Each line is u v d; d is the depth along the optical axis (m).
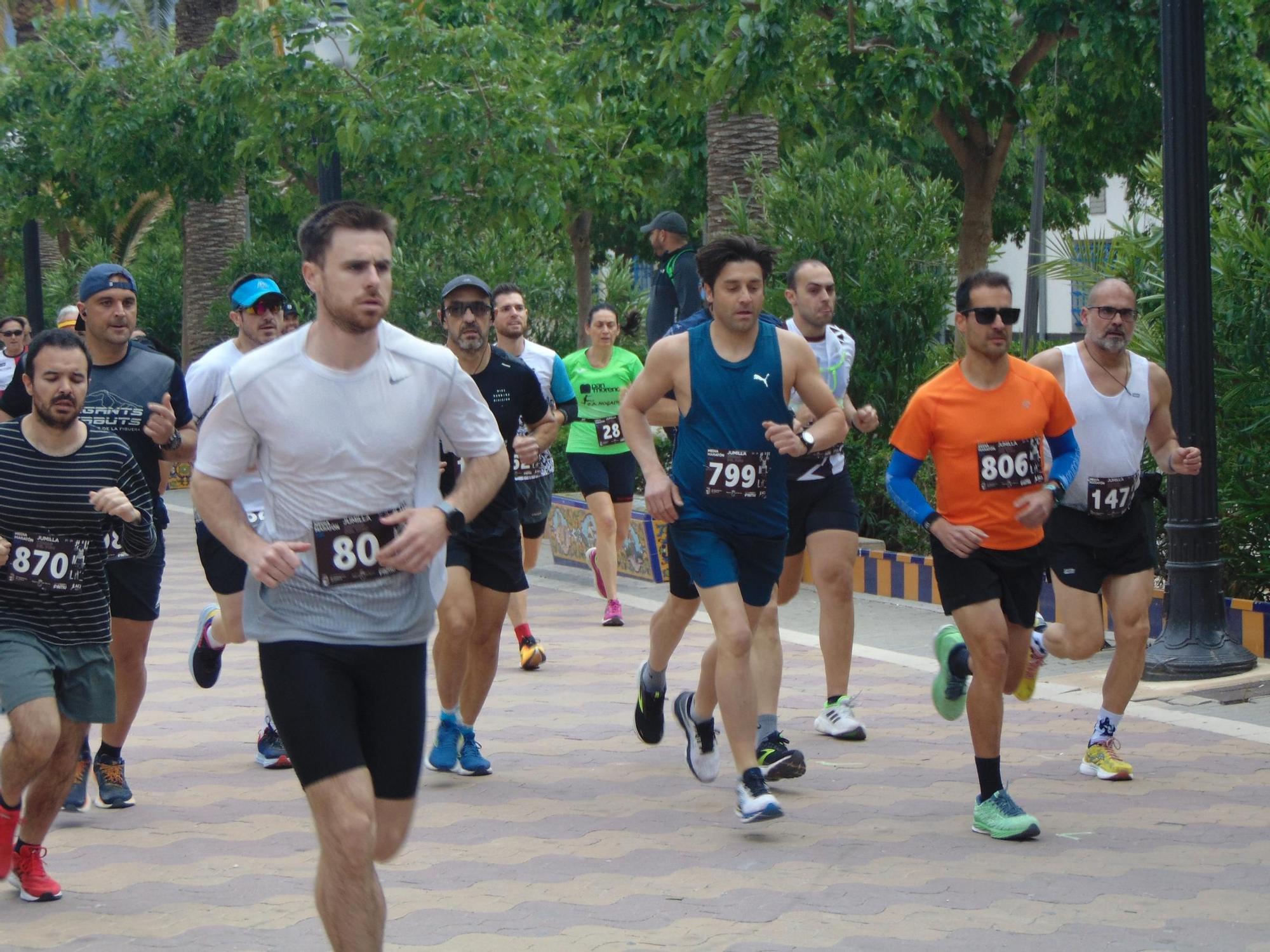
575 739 8.42
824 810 6.93
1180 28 9.37
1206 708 8.77
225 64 22.77
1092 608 7.42
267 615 4.39
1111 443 7.31
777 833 6.60
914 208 14.10
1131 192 20.33
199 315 25.06
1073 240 13.02
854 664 10.20
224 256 25.05
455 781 7.54
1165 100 9.45
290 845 6.51
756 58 13.09
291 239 29.30
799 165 14.57
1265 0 16.27
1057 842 6.39
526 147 17.84
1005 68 14.80
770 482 6.64
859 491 13.84
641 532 14.45
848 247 13.77
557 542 15.96
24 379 6.14
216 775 7.73
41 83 25.36
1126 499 7.34
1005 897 5.71
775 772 6.97
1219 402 10.71
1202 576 9.52
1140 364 7.42
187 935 5.43
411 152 17.53
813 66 14.34
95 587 6.02
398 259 22.48
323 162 16.92
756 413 6.55
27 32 41.72
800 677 9.95
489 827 6.74
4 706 5.73
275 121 18.11
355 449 4.30
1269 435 10.75
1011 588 6.59
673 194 24.78
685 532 6.64
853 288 13.61
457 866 6.19
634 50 14.18
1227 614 10.14
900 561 12.68
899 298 13.62
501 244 23.11
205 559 7.70
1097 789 7.21
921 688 9.52
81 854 6.41
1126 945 5.20
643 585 14.43
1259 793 7.10
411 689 4.50
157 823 6.86
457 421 4.48
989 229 14.72
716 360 6.57
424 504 4.50
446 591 7.42
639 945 5.25
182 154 22.83
